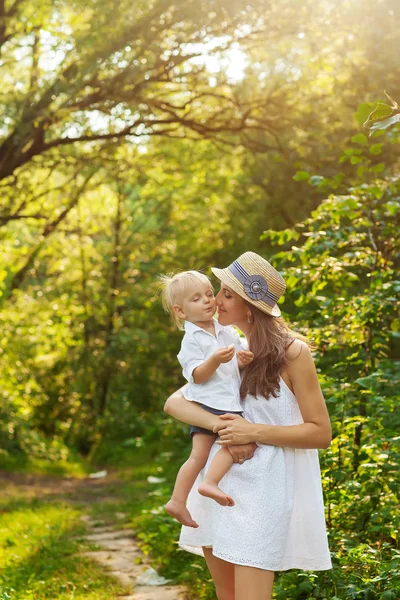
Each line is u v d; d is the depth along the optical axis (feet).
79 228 67.51
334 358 20.84
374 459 16.30
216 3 36.17
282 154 45.91
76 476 54.34
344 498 16.35
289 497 10.55
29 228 63.31
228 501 10.36
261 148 48.11
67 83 36.11
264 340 10.85
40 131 39.22
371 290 19.08
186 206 69.05
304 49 42.11
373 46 34.60
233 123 47.16
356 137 20.03
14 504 36.99
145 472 48.67
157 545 22.48
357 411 19.22
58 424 71.92
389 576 13.39
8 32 38.93
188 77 44.73
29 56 41.73
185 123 44.88
